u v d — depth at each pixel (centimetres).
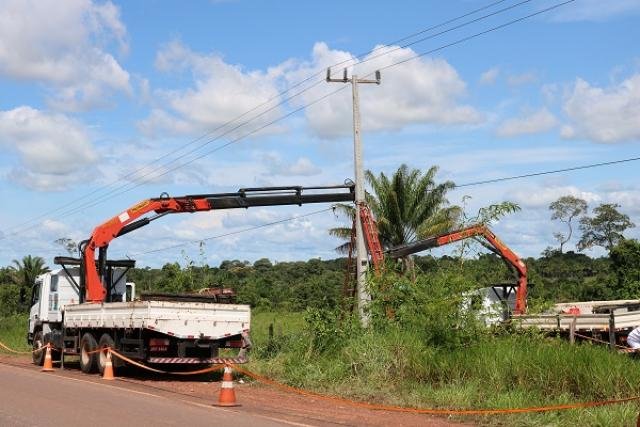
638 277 4253
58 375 1908
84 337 2025
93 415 1116
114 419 1077
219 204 2406
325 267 8394
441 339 1605
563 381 1285
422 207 4156
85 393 1425
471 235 1944
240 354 1861
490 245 2744
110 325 1891
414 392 1369
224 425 1037
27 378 1766
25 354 3003
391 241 4206
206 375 1877
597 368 1259
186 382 1734
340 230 4141
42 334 2380
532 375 1321
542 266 6688
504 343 1511
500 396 1219
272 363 1855
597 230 7331
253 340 2350
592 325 2014
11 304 5794
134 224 2311
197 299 2047
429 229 4006
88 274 2222
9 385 1573
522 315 1941
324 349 1798
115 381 1736
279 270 8519
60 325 2309
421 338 1609
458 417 1166
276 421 1095
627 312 2036
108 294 2352
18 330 4050
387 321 1759
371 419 1155
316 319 1864
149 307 1736
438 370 1479
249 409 1243
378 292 1834
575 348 1381
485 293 1895
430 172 4150
